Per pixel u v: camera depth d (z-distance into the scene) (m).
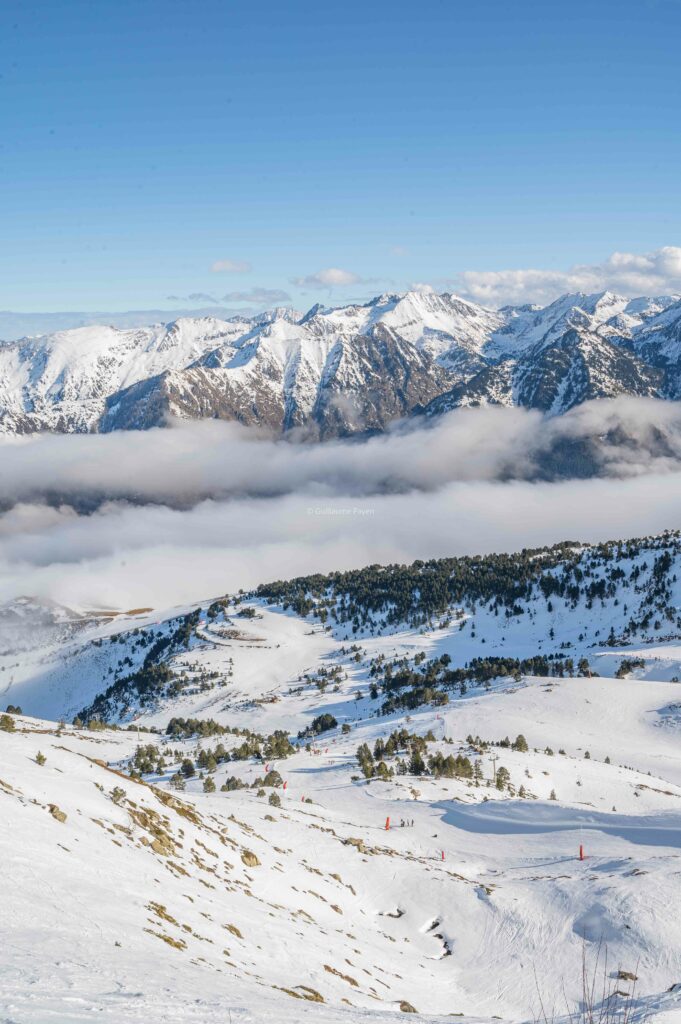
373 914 52.59
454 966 46.88
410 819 91.75
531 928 50.31
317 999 29.50
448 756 130.25
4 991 17.19
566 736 167.88
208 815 55.16
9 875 27.16
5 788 36.75
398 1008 34.75
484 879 62.72
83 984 18.97
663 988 40.94
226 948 31.09
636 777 131.00
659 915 48.59
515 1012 40.00
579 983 42.56
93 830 37.28
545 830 85.81
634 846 77.00
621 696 196.38
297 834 63.62
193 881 38.91
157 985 20.55
